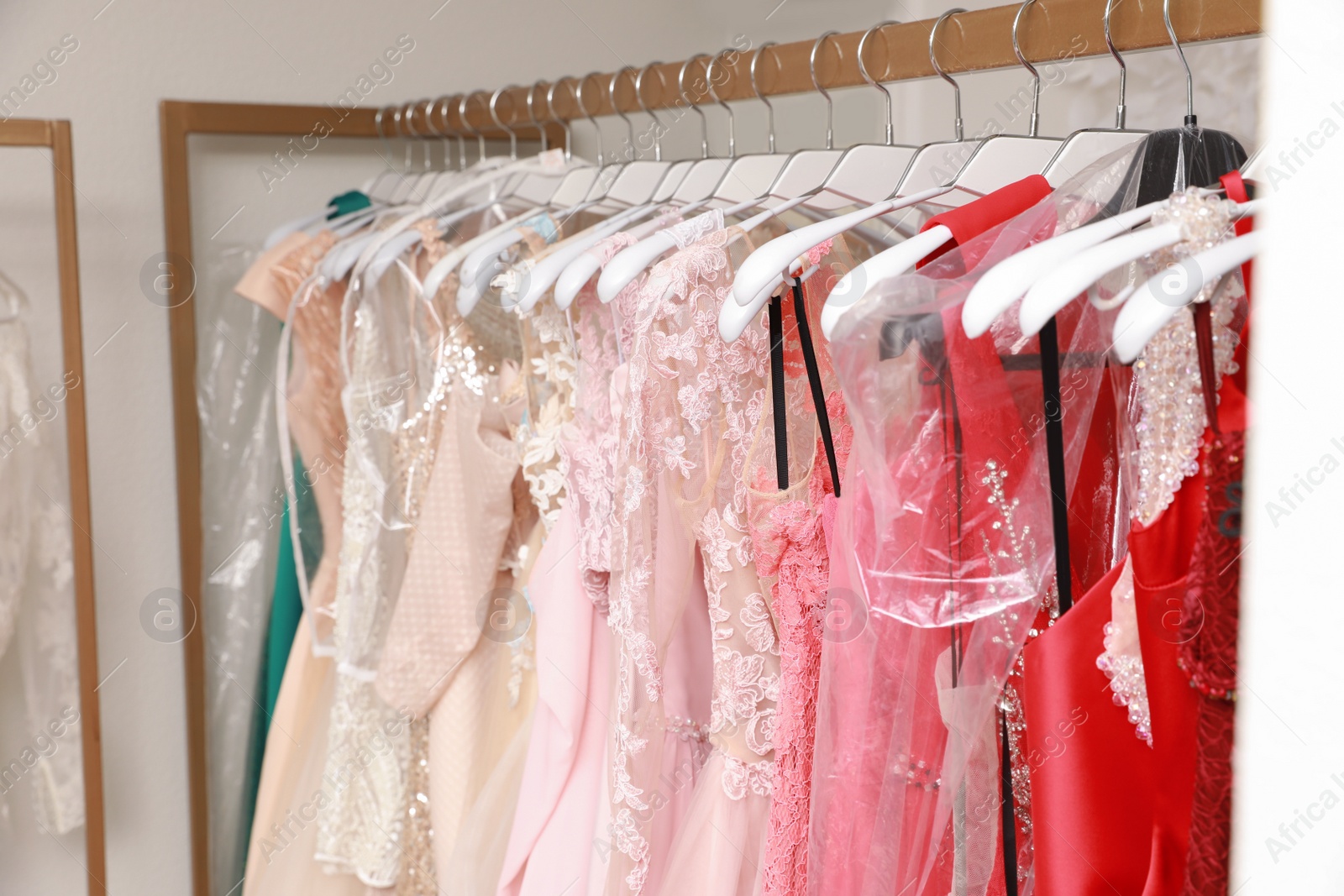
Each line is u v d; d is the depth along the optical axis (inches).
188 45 61.2
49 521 57.6
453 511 48.6
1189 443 24.7
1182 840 25.6
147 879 67.2
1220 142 31.1
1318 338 17.9
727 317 30.8
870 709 30.8
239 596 63.7
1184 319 24.5
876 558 27.5
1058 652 27.3
